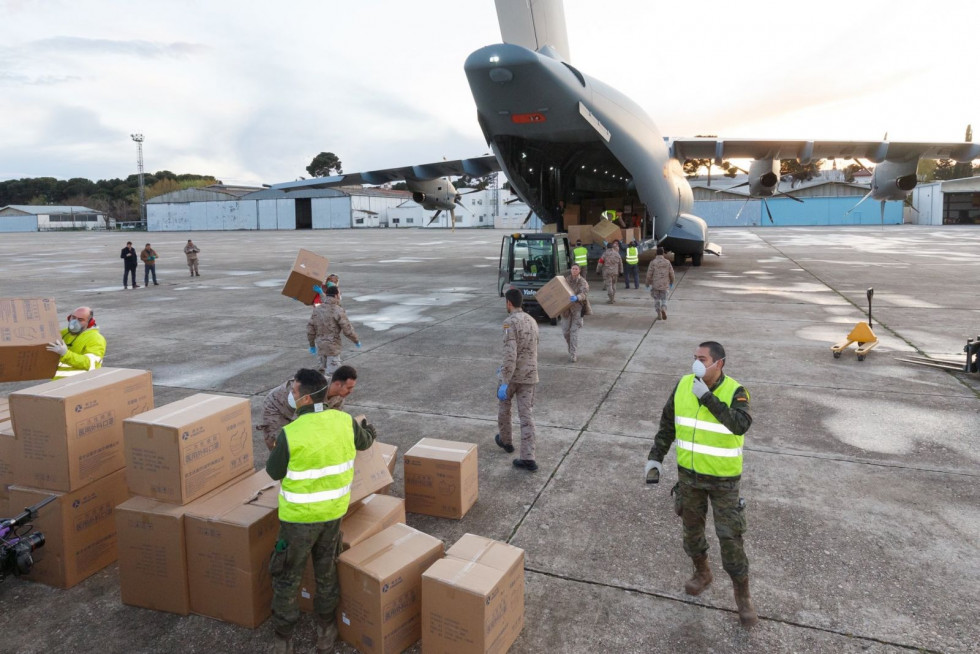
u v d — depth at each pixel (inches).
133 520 138.6
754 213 2714.1
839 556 158.1
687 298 600.4
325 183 924.0
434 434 248.1
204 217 3604.8
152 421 138.5
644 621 135.5
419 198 932.0
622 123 619.8
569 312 357.7
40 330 185.0
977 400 281.7
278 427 169.3
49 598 145.5
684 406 136.3
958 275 759.7
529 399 214.5
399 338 438.9
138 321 521.0
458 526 177.0
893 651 124.4
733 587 136.9
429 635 122.2
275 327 488.1
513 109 567.8
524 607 140.5
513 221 3265.3
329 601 125.5
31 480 147.9
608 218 791.1
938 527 171.6
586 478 206.7
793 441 235.9
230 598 134.3
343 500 124.7
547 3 598.2
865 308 530.0
